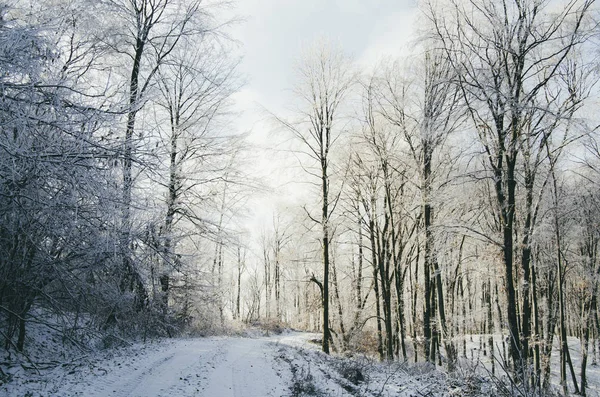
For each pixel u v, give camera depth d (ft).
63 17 30.42
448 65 51.83
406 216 68.80
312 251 84.74
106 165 27.14
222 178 68.59
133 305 49.55
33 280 31.81
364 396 29.99
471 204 61.57
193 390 25.54
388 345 64.90
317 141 69.05
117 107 27.66
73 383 24.97
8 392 22.31
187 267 60.03
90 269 35.78
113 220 30.14
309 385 29.76
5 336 30.32
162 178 30.63
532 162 51.52
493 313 97.55
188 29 59.52
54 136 24.26
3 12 23.24
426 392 33.94
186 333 67.46
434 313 67.36
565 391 70.44
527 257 49.78
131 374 28.66
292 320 197.26
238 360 39.27
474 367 35.78
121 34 46.91
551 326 69.92
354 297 89.56
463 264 79.41
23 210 25.93
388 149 65.98
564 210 62.23
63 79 25.90
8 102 22.81
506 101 41.75
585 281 85.76
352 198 76.89
